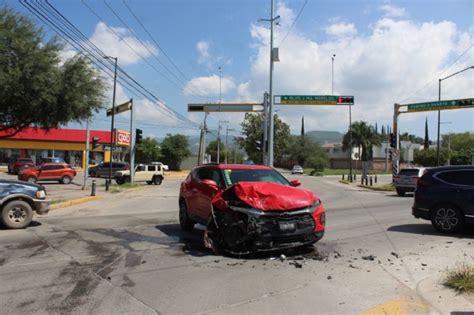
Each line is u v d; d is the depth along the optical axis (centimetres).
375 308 527
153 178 3800
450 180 1115
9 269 707
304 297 570
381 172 9169
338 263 755
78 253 834
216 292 592
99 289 603
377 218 1421
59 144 5709
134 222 1299
